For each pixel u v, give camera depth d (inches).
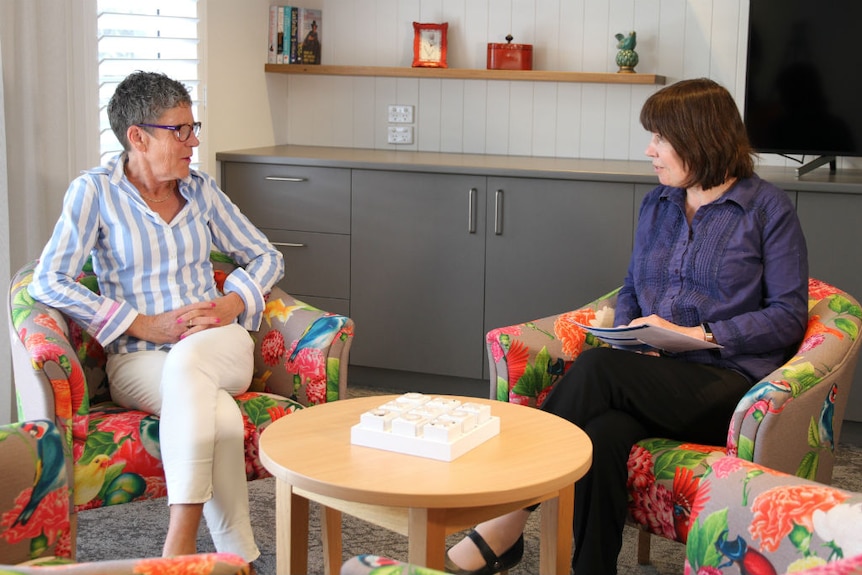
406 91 169.3
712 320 89.4
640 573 96.2
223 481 85.0
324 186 149.4
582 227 138.6
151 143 94.2
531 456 69.4
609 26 158.4
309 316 96.5
